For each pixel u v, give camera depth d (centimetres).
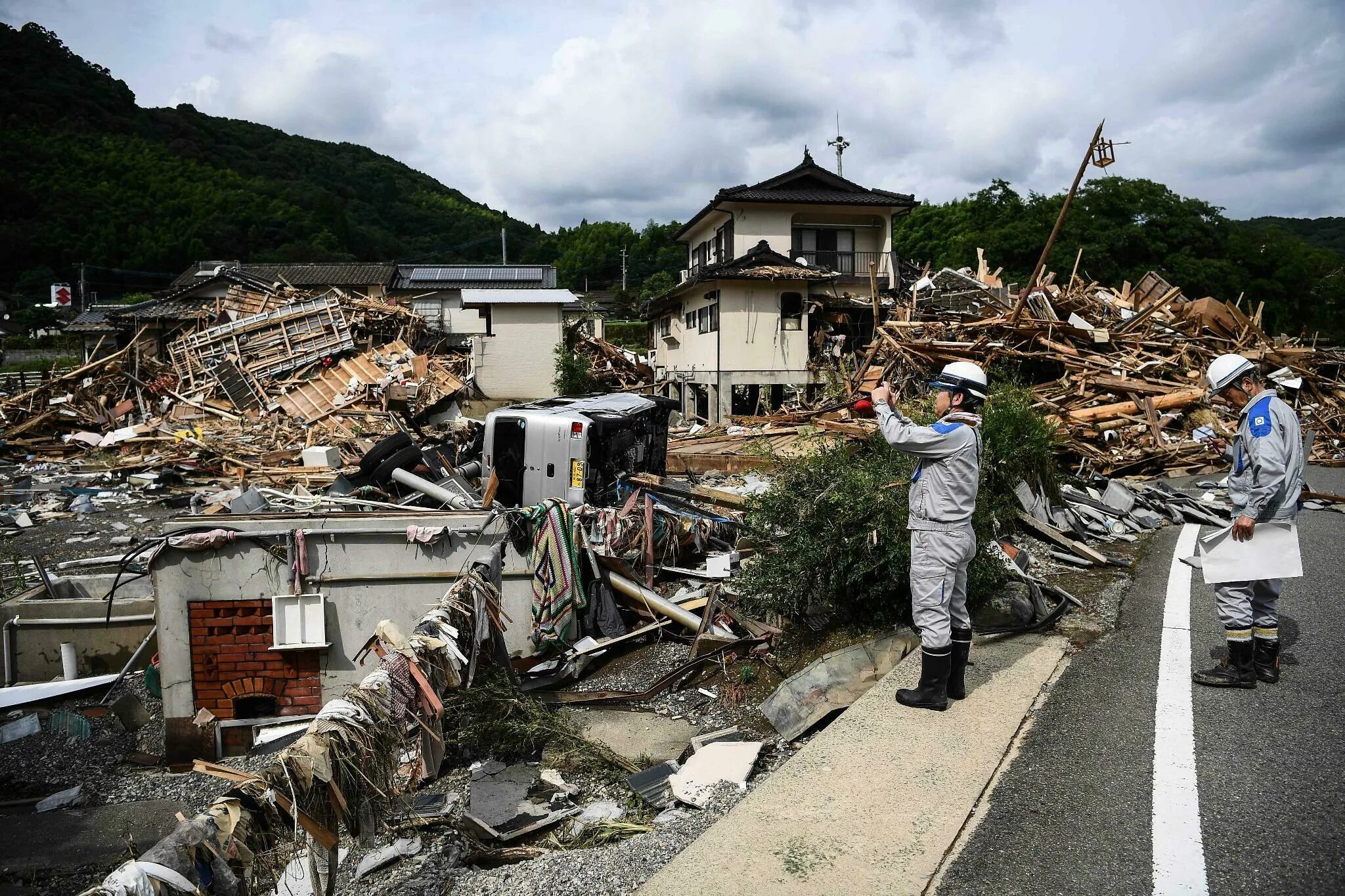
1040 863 259
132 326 3138
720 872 259
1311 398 1612
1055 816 285
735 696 515
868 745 341
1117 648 449
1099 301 1978
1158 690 388
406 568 566
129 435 2162
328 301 2923
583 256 9094
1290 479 368
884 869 257
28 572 1017
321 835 248
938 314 1980
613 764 446
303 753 244
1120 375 1531
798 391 2578
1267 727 344
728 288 2588
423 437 2088
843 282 2845
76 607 723
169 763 554
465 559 575
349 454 2030
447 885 334
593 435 863
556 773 440
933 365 1703
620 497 868
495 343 3238
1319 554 653
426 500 824
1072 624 489
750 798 305
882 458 565
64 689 661
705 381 2753
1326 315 3481
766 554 578
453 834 393
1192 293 3338
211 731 555
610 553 655
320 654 561
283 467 1852
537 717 476
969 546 362
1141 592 560
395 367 2694
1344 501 866
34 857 443
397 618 567
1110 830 275
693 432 2009
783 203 2814
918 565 365
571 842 371
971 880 252
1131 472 1245
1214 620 493
